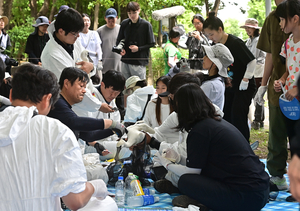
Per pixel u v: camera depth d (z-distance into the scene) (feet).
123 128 10.36
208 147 9.25
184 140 11.39
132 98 16.19
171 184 11.32
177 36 23.76
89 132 11.40
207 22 14.39
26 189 5.42
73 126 9.86
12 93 6.20
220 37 14.40
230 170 9.15
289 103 10.46
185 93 9.44
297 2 10.14
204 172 9.61
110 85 13.74
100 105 12.16
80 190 5.55
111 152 14.52
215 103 12.84
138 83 17.75
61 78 10.29
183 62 20.25
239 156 9.10
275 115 11.56
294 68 10.64
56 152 5.51
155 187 11.48
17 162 5.43
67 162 5.48
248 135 14.67
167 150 10.96
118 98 22.65
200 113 9.38
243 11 57.93
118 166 12.11
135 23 21.75
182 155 11.25
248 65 14.02
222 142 9.14
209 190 9.18
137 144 11.39
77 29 12.53
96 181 6.91
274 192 11.31
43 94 6.21
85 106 12.12
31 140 5.54
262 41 12.16
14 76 6.14
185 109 9.44
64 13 12.36
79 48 14.71
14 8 72.49
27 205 5.41
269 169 11.91
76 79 10.20
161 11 32.48
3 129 5.46
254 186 8.96
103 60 23.76
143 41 21.95
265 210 10.08
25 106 6.07
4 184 5.42
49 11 72.54
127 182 10.91
